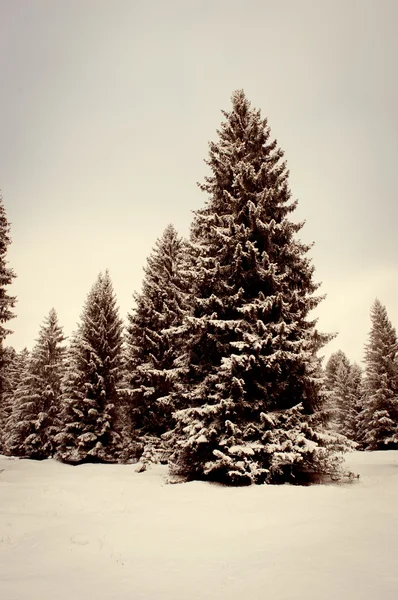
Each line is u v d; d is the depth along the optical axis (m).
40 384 38.78
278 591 4.83
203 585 5.26
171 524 8.45
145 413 23.22
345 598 4.47
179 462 15.12
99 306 32.78
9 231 21.48
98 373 30.95
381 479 14.54
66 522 8.80
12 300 20.64
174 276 25.75
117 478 17.16
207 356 15.87
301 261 15.69
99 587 5.30
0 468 23.77
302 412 14.26
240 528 7.99
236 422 13.73
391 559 5.60
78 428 29.59
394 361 45.97
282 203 17.02
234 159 17.41
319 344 14.57
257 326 13.76
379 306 48.34
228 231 15.52
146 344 24.41
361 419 54.78
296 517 8.52
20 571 5.97
